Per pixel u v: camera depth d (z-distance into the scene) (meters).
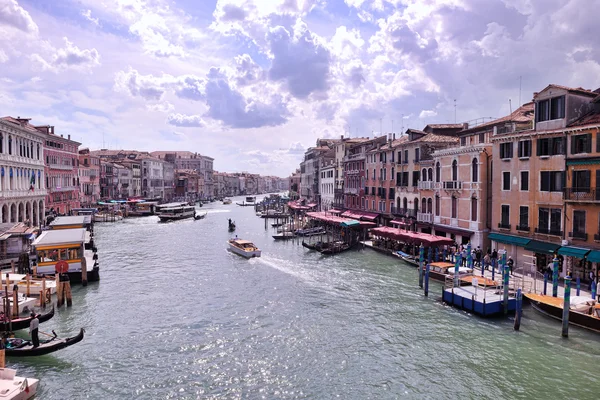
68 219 42.41
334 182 67.88
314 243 43.53
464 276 25.39
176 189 129.62
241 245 40.03
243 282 28.25
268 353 17.16
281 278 29.23
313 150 87.44
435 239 31.39
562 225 24.44
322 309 22.39
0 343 15.57
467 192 32.50
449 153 34.72
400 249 37.25
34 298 22.00
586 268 23.34
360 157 54.97
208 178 167.12
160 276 30.19
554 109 25.17
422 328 19.55
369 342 18.11
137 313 21.95
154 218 79.00
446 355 16.81
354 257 36.72
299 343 18.09
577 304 19.62
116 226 65.00
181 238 51.00
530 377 15.03
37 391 14.23
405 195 43.28
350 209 58.31
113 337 18.77
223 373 15.54
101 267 33.41
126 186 97.38
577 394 13.93
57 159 61.50
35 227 44.75
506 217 28.53
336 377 15.19
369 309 22.25
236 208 113.50
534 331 18.89
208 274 30.77
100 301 23.97
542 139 25.72
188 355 17.00
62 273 26.09
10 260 31.23
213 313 21.95
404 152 43.53
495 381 14.81
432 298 23.98
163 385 14.70
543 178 25.70
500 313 20.92
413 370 15.66
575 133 23.47
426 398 13.83
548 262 25.55
